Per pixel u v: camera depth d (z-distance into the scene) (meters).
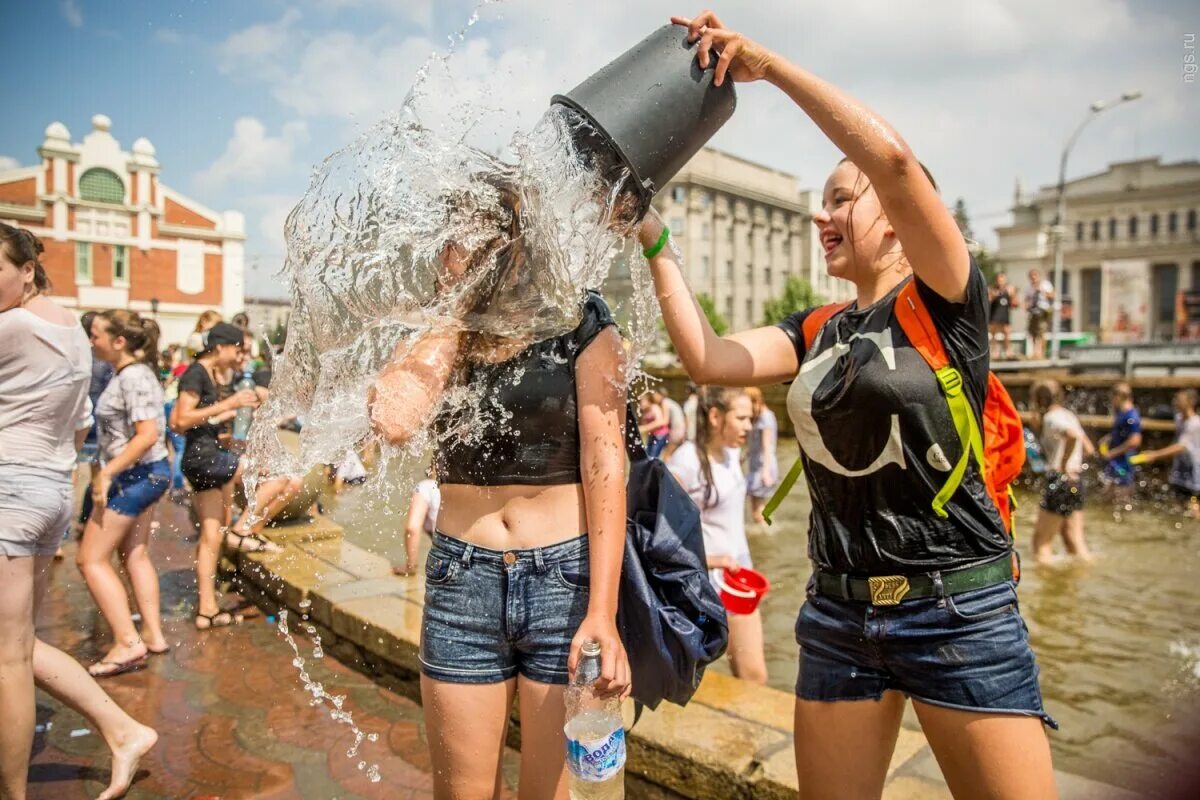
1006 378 14.73
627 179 1.77
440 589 1.94
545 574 1.87
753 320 61.59
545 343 1.91
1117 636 5.16
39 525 2.56
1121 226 63.84
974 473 1.69
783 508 9.40
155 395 4.11
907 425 1.68
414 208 1.77
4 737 2.51
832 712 1.83
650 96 1.78
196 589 5.45
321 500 7.23
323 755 3.22
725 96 1.87
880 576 1.74
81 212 36.56
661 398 8.23
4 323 2.51
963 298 1.69
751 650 3.68
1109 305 63.72
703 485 3.76
